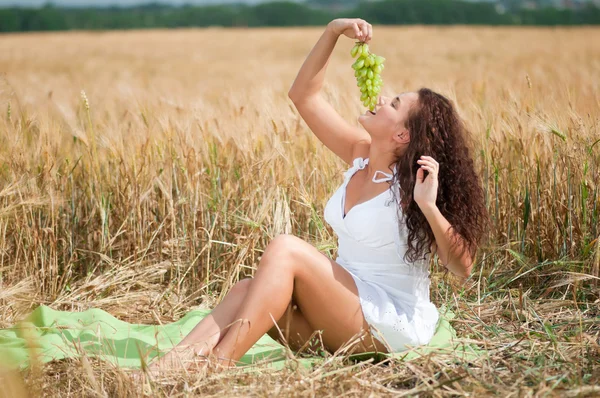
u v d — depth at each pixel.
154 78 20.16
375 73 3.20
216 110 5.97
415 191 2.92
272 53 33.53
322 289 2.95
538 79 12.05
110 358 3.05
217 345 2.95
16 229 4.31
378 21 83.62
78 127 4.98
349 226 3.11
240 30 60.06
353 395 2.73
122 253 4.58
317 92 3.51
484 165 4.62
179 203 4.46
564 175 4.38
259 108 5.29
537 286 4.15
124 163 4.66
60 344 3.25
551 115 4.41
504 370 2.97
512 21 79.88
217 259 4.41
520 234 4.43
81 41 44.25
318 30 57.53
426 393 2.73
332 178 4.69
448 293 4.15
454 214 3.04
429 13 81.94
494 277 4.28
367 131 3.20
